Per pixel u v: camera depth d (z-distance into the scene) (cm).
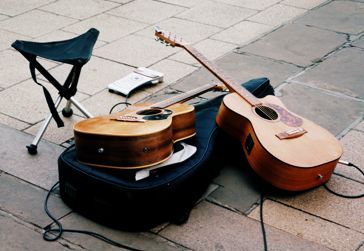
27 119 390
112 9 595
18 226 292
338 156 308
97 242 281
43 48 336
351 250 282
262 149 303
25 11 584
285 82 452
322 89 443
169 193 285
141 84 431
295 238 288
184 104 329
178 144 316
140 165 283
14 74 454
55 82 343
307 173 300
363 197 319
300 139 313
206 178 313
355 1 630
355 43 524
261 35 538
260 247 282
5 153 349
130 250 277
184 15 583
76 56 334
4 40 515
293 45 518
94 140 281
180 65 477
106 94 427
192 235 288
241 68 473
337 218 303
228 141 341
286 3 622
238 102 336
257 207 310
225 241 285
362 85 451
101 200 286
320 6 614
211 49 507
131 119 299
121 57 489
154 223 289
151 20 568
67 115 389
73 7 598
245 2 623
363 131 386
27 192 317
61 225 292
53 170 336
